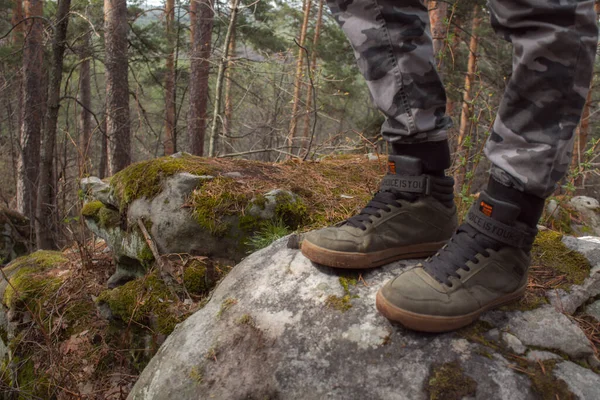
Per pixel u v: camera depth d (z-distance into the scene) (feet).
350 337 4.58
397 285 4.37
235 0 22.62
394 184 4.99
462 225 4.66
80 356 8.30
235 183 8.85
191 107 30.78
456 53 32.53
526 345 4.39
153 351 7.45
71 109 50.29
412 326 4.29
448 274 4.39
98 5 29.04
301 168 10.83
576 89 3.70
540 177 3.86
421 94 4.51
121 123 27.99
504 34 3.98
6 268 11.90
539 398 3.95
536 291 5.17
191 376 4.83
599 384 4.09
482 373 4.10
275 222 8.49
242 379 4.61
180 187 8.57
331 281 5.26
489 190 4.36
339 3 4.73
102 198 10.05
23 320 9.73
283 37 44.47
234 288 5.79
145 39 34.76
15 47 32.94
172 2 36.17
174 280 8.04
